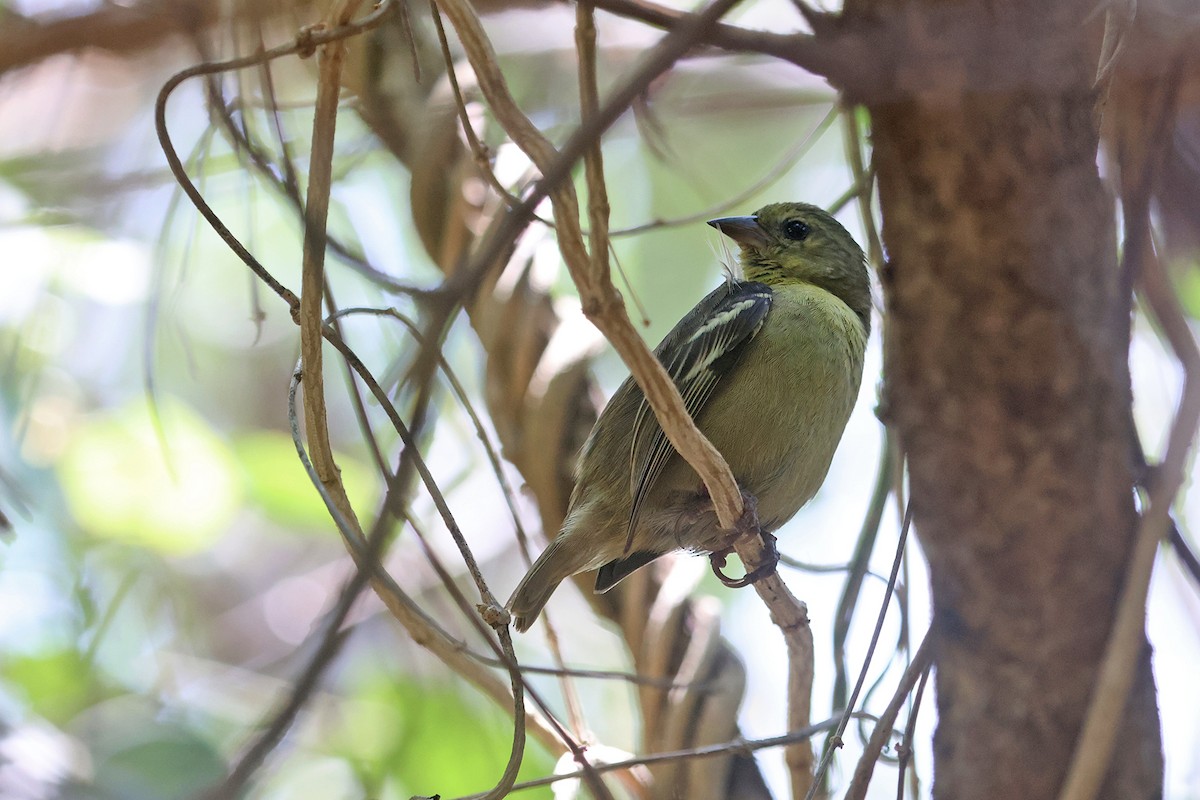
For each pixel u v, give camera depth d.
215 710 10.30
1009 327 4.13
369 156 8.52
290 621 12.63
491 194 6.79
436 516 8.34
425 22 7.34
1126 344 4.58
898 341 4.35
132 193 9.58
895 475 5.48
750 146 10.80
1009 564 4.32
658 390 4.66
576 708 6.57
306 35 4.52
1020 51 3.98
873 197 5.38
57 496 10.70
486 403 7.00
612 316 4.02
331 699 9.98
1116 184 5.14
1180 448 4.21
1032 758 4.38
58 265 9.80
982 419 4.23
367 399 7.54
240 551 13.09
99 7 8.60
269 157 6.28
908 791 6.04
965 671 4.49
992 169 4.02
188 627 11.52
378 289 7.10
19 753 8.68
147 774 8.84
